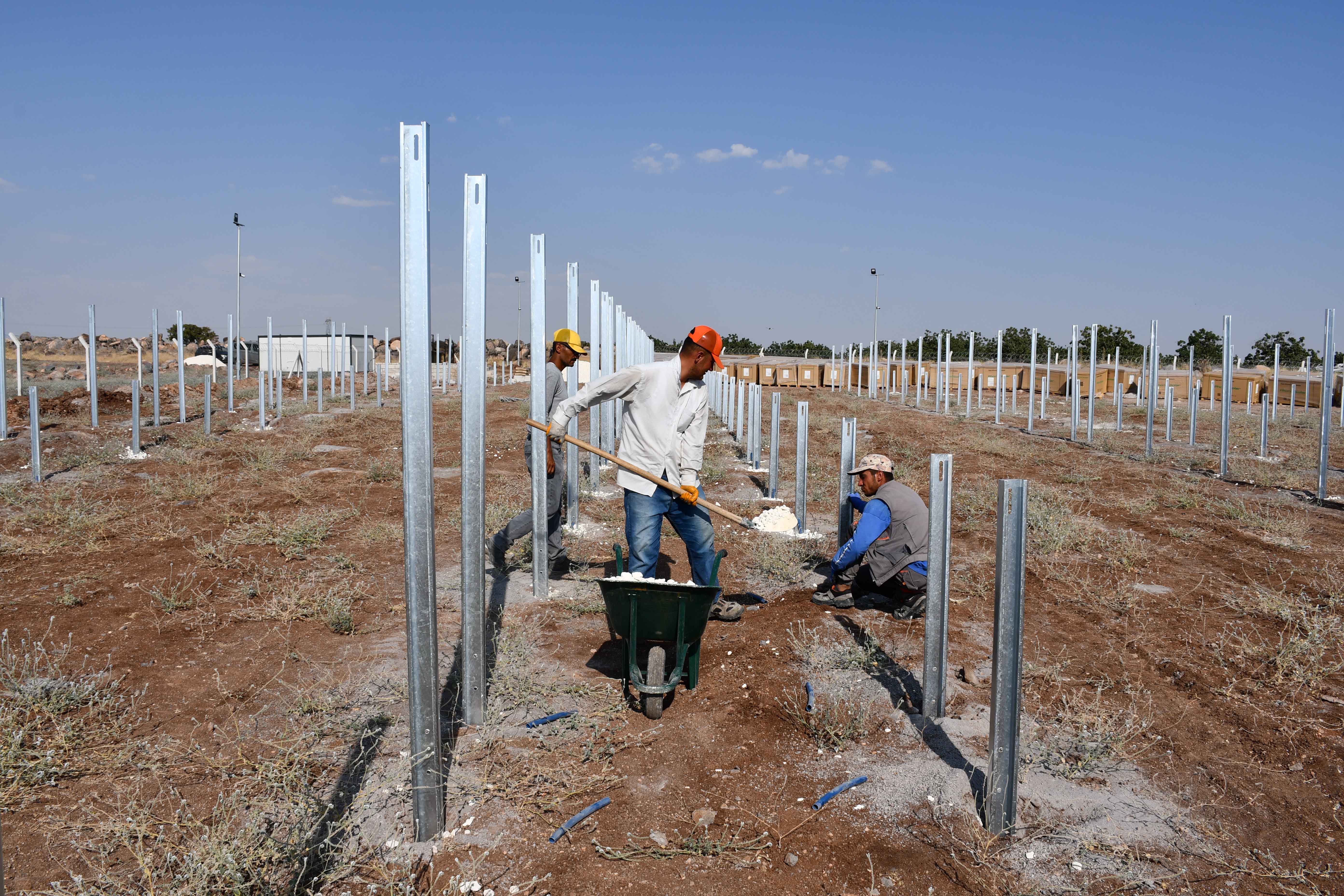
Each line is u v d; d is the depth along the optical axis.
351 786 3.30
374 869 2.81
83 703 3.94
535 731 3.80
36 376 33.38
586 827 3.12
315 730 3.67
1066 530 7.47
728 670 4.64
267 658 4.58
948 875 2.87
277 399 20.59
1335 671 4.56
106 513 7.76
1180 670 4.58
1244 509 8.62
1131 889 2.79
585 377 11.96
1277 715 4.03
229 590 5.77
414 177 2.80
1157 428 17.44
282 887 2.65
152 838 2.88
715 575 5.11
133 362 43.47
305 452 12.68
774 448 9.65
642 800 3.32
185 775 3.34
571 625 5.25
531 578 6.22
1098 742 3.72
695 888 2.80
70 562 6.36
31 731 3.60
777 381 33.38
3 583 5.77
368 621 5.22
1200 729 3.91
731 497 9.77
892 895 2.77
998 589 2.99
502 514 8.06
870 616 5.53
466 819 3.12
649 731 3.91
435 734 2.95
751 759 3.66
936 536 3.85
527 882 2.80
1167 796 3.36
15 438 13.03
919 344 28.67
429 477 2.87
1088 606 5.73
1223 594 5.99
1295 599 5.75
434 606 2.91
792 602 5.88
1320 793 3.37
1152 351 12.83
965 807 3.24
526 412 19.33
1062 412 21.61
